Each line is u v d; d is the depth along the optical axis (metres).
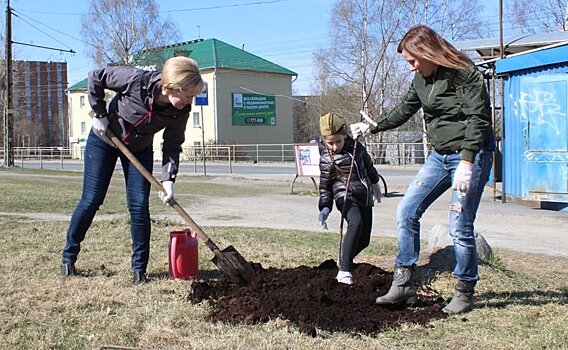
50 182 19.69
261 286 4.97
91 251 6.69
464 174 4.12
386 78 32.03
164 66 4.84
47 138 77.31
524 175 12.05
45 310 4.43
